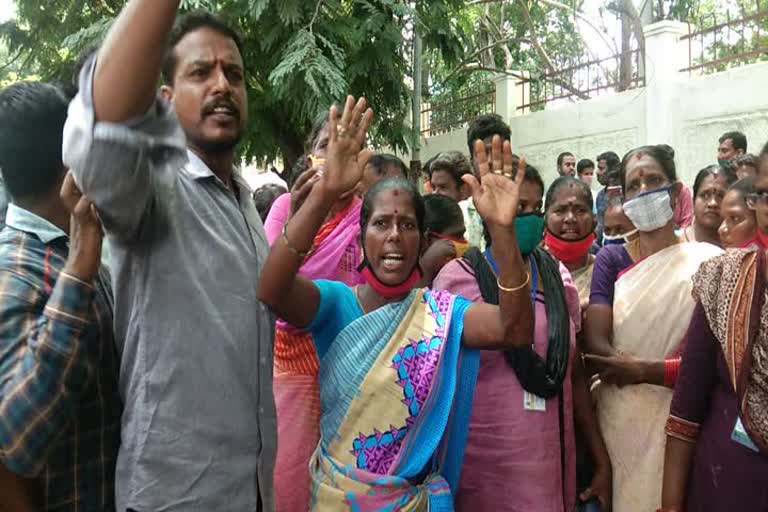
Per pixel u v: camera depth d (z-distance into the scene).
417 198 2.31
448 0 9.37
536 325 2.62
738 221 3.34
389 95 8.67
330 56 7.96
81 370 1.65
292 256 1.94
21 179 1.79
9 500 1.73
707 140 8.73
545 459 2.54
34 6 8.99
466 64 13.59
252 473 1.88
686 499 2.33
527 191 2.98
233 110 1.97
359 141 1.99
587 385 3.01
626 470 2.79
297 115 7.86
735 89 8.35
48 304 1.63
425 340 2.18
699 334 2.27
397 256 2.24
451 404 2.16
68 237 1.85
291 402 2.74
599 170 8.77
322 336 2.28
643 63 9.90
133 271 1.80
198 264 1.83
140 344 1.77
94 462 1.84
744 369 2.06
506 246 2.02
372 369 2.15
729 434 2.17
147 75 1.47
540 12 15.65
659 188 2.85
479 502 2.55
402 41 8.34
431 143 14.25
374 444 2.12
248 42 8.30
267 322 2.01
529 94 12.26
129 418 1.79
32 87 1.81
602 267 3.05
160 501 1.75
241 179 2.16
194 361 1.79
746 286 2.11
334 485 2.12
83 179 1.55
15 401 1.58
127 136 1.52
